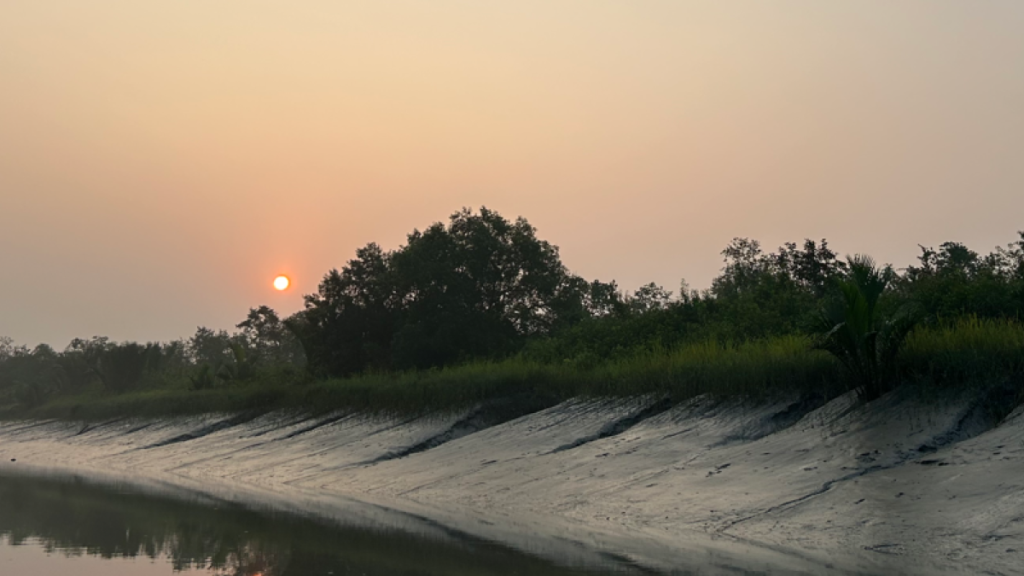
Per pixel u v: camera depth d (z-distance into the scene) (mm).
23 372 80812
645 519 10945
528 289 37969
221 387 40375
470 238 37219
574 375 20672
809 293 22641
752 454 12469
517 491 13648
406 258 36250
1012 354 11852
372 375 31516
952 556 7746
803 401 14312
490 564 9000
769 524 9750
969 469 9594
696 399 15930
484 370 24328
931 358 12516
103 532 11641
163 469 22266
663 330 24297
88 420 39500
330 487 16641
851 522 9078
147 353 53281
